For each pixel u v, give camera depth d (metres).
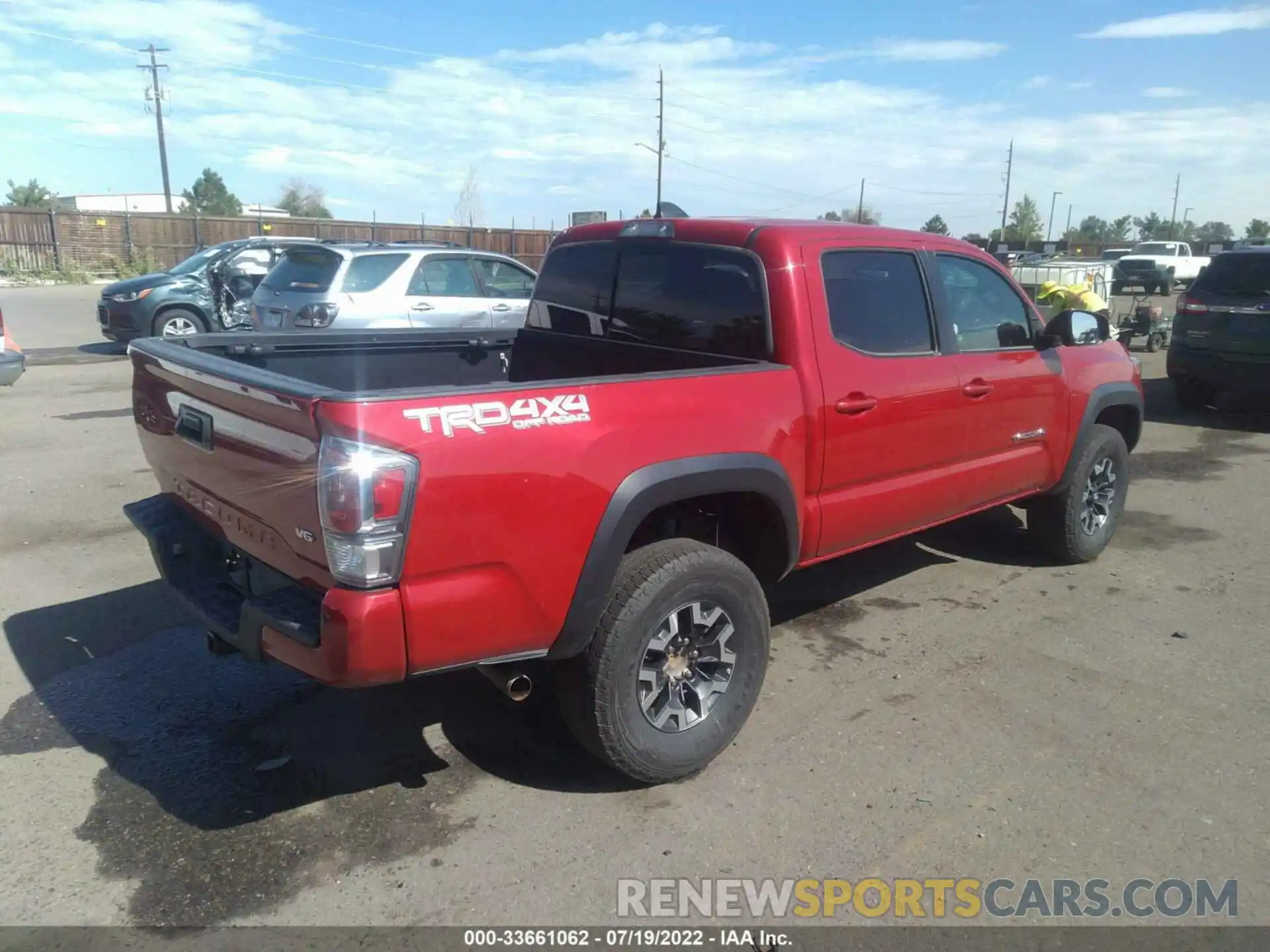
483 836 3.22
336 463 2.66
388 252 9.92
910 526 4.62
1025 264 15.94
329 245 9.95
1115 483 5.98
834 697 4.21
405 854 3.12
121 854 3.09
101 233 32.78
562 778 3.57
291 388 2.84
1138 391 6.06
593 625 3.21
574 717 3.36
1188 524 6.86
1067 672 4.48
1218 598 5.42
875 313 4.23
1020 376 5.01
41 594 5.18
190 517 3.74
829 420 3.96
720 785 3.54
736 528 4.05
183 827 3.23
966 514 5.00
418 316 9.95
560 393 3.06
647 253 4.43
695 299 4.21
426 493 2.76
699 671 3.58
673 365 4.30
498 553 2.93
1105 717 4.05
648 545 3.48
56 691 4.15
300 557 2.96
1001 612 5.20
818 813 3.36
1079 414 5.52
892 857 3.14
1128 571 5.87
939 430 4.54
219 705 4.06
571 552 3.08
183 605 3.48
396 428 2.71
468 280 10.45
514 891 2.95
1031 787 3.53
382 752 3.73
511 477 2.92
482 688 4.26
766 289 3.91
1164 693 4.28
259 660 3.10
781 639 4.82
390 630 2.77
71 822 3.25
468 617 2.91
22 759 3.62
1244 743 3.86
